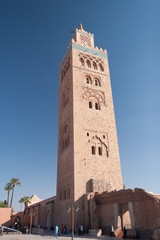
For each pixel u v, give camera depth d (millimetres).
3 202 68312
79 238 22750
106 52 51594
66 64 50219
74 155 34781
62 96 48719
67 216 32750
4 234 30562
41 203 52125
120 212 25188
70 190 33531
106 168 36250
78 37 50875
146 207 21531
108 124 41156
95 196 30281
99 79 45906
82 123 38438
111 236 24062
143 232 21062
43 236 26250
